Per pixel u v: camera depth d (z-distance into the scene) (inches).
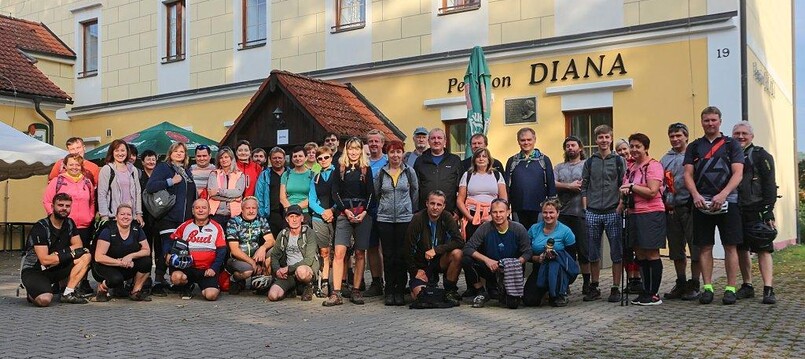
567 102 592.4
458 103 639.8
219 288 393.7
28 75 832.3
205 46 816.3
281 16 759.7
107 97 900.0
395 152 366.0
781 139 715.4
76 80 929.5
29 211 818.8
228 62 797.9
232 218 405.1
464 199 379.2
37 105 816.3
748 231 348.5
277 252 387.2
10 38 884.0
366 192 369.1
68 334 286.2
